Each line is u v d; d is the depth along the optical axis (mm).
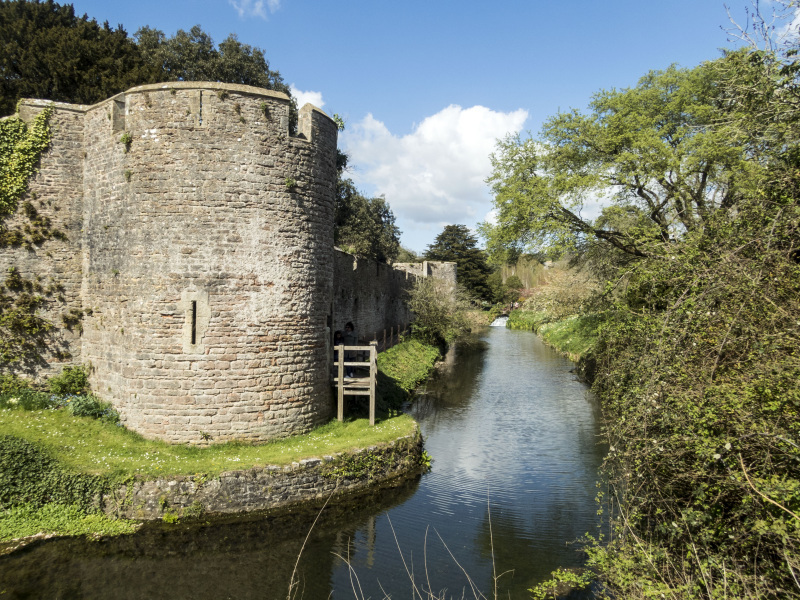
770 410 4309
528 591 6594
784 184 6094
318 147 10375
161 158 9102
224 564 7059
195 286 9094
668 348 5496
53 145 10312
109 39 18266
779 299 5379
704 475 4461
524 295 60250
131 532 7641
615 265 16391
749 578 4070
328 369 11062
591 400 17672
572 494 9711
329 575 6910
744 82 7414
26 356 10211
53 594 6285
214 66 22047
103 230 9875
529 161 17719
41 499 7852
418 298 29906
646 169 14508
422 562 7293
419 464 10891
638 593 4848
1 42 17484
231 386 9203
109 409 9711
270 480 8344
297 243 9922
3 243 10055
